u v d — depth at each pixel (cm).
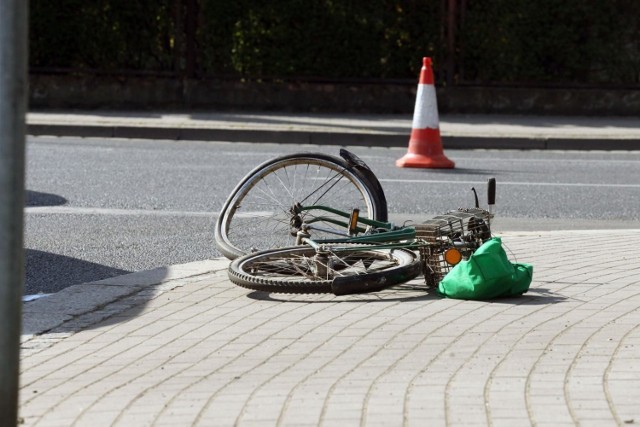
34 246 1541
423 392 841
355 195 1775
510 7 3616
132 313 1121
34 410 817
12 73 632
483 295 1152
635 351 949
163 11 3612
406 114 3594
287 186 1616
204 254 1507
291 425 772
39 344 1009
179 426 775
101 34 3600
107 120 3183
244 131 3027
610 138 2992
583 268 1324
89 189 2059
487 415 785
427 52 3628
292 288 1163
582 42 3612
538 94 3628
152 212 1823
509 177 2333
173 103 3616
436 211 1888
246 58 3612
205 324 1073
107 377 903
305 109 3619
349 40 3606
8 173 637
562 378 871
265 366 927
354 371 904
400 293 1203
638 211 1931
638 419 770
